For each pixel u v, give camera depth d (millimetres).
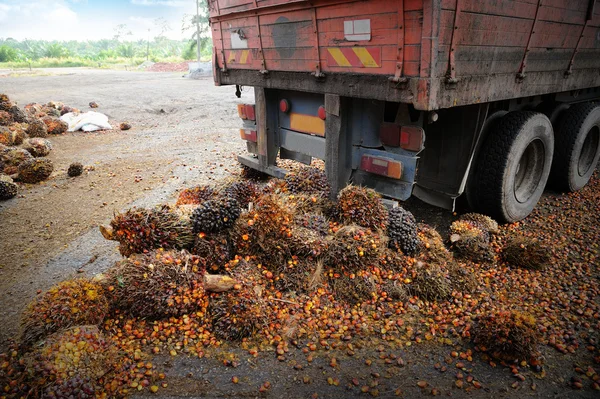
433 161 4609
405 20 3193
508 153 4477
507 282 3863
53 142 9758
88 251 4512
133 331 3119
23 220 5332
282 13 4289
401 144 4027
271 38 4566
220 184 5609
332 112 4238
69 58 48250
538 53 4305
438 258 3861
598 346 3059
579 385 2686
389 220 3902
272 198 3682
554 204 5625
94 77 25875
